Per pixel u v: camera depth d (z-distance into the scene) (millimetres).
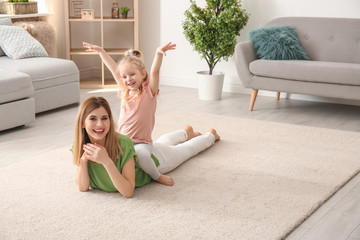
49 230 2240
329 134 3850
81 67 6207
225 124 4102
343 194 2738
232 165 3123
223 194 2666
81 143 2521
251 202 2566
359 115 4559
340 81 4184
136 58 2773
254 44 4703
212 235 2205
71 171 2994
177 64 5789
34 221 2330
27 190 2697
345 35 4703
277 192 2705
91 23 6195
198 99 5121
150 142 2846
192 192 2688
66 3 5500
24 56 4715
